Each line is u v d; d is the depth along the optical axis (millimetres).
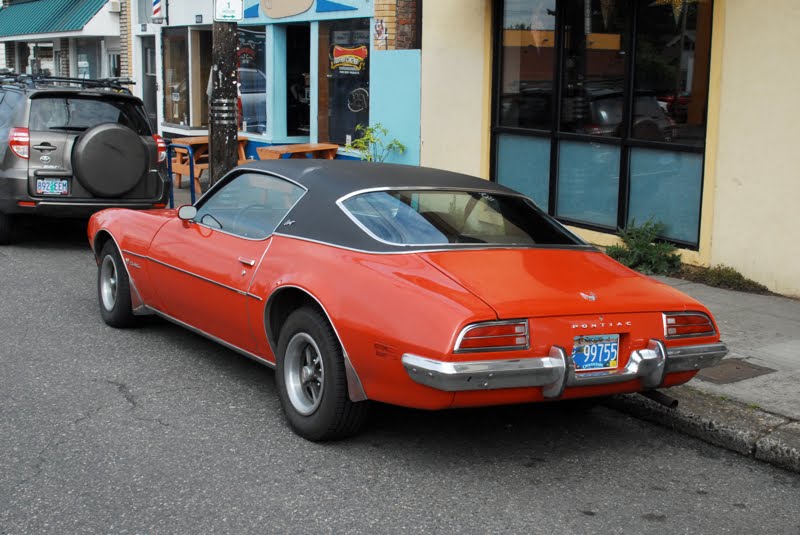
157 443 4797
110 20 21109
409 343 4168
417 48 12523
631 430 5270
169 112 19625
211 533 3807
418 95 12273
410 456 4730
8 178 9953
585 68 10094
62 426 5012
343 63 13945
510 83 11078
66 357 6344
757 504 4285
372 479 4414
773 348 6504
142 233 6551
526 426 5273
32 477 4324
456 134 11773
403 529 3893
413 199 5141
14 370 6023
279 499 4152
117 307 6961
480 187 5535
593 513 4129
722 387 5629
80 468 4445
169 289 6141
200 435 4930
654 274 8883
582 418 5461
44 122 10039
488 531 3902
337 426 4691
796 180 7863
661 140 9242
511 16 10930
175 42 19094
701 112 8773
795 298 7984
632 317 4477
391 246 4727
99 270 7281
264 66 15797
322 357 4664
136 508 4020
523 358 4176
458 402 4191
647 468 4691
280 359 4992
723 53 8383
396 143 12602
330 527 3889
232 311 5406
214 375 6008
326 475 4445
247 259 5316
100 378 5891
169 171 10961
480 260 4715
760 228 8211
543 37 10539
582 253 5195
